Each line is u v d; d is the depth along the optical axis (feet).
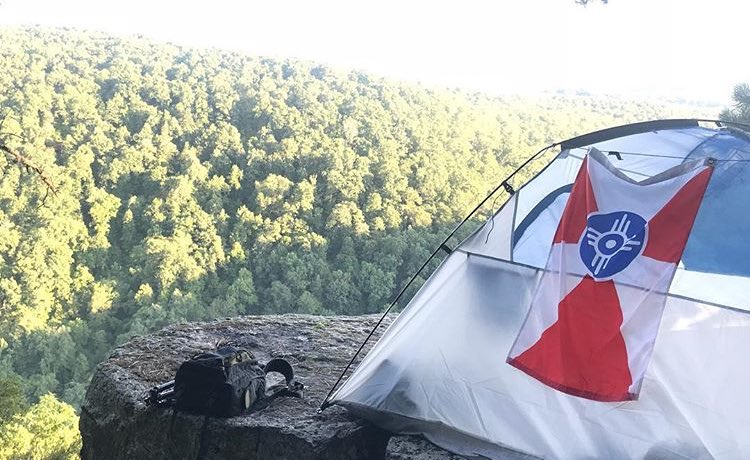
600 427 9.55
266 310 129.59
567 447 9.62
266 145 180.75
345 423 10.92
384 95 238.89
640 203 9.94
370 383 11.06
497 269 11.14
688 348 9.46
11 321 120.57
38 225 141.28
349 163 164.25
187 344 14.98
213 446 10.78
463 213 145.28
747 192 9.75
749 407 8.94
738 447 8.82
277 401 11.84
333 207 151.94
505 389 10.35
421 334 11.21
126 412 11.83
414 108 229.66
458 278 11.42
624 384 9.47
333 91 238.07
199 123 197.26
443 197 152.35
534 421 9.98
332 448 10.41
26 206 143.02
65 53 246.47
